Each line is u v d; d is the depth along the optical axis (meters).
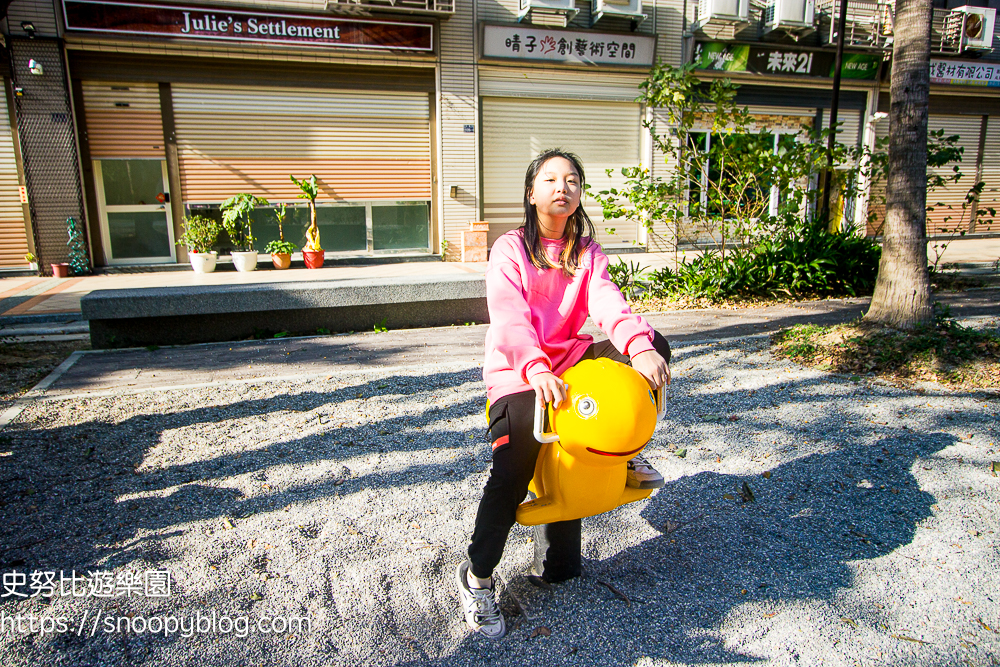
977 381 4.27
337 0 11.34
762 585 2.30
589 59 13.16
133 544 2.57
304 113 12.02
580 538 2.35
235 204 11.32
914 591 2.24
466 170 12.94
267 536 2.63
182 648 2.01
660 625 2.11
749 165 8.23
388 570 2.41
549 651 2.00
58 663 1.93
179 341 6.30
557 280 2.07
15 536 2.62
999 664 1.91
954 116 16.31
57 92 10.56
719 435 3.60
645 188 8.61
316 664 1.95
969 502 2.80
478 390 4.50
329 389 4.55
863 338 4.98
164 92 11.25
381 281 6.85
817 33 14.63
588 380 1.82
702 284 8.22
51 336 7.06
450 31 12.40
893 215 5.02
